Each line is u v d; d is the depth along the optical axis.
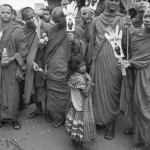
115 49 3.13
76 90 3.07
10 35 3.56
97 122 3.49
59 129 3.83
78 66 3.02
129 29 3.27
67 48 3.62
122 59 3.28
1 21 3.64
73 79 3.04
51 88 3.71
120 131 3.79
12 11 3.69
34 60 3.92
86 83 3.09
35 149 3.29
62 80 3.64
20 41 3.62
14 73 3.63
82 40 3.62
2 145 3.38
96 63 3.44
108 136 3.54
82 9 3.57
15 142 3.45
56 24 3.65
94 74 3.46
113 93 3.39
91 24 3.55
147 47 3.04
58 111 3.79
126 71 3.28
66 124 3.23
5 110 3.71
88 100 3.10
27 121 4.11
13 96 3.67
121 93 3.35
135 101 3.15
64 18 3.56
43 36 3.75
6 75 3.62
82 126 3.07
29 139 3.54
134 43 3.14
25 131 3.77
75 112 3.14
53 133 3.71
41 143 3.43
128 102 3.36
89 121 3.09
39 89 4.02
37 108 4.29
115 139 3.54
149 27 2.94
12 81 3.63
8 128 3.85
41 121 4.12
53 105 3.77
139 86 3.12
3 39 3.56
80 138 3.08
